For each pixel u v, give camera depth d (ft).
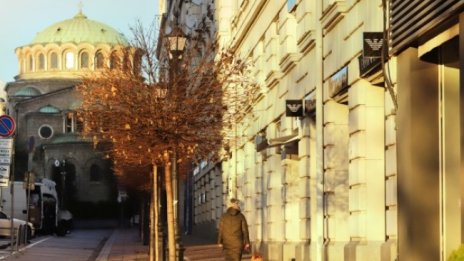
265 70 93.81
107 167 383.45
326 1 63.62
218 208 150.82
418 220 42.96
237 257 64.39
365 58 50.90
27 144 407.23
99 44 426.51
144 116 64.44
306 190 73.77
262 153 96.53
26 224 130.21
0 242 141.49
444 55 42.52
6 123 91.30
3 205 179.73
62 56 425.28
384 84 51.37
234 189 121.70
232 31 122.83
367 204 53.98
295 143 81.15
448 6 37.06
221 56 72.13
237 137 97.14
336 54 61.26
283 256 82.64
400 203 44.73
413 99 43.21
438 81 43.27
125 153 69.00
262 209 99.50
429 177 43.04
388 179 50.01
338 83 60.23
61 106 414.21
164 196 118.21
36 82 422.41
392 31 45.37
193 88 65.82
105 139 72.79
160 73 66.39
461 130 36.04
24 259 101.81
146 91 64.95
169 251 63.93
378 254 51.62
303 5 72.84
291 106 73.97
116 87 65.41
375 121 54.34
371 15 51.31
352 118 55.93
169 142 65.26
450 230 42.37
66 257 111.34
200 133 67.00
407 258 43.52
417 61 43.34
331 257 62.85
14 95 415.44
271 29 89.66
